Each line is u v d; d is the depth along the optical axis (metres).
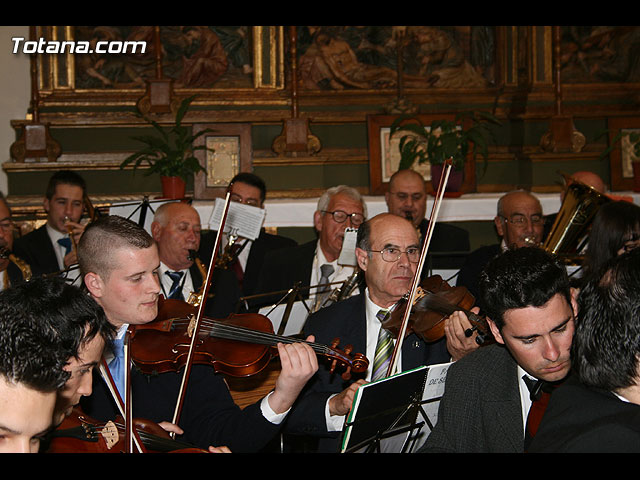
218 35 6.91
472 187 6.97
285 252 4.77
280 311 3.47
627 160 7.02
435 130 6.98
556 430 1.54
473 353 2.44
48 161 6.48
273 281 4.69
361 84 7.14
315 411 2.79
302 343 2.52
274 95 6.91
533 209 4.84
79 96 6.66
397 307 3.03
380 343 3.00
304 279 4.66
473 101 7.26
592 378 1.56
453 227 5.45
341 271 4.48
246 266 5.35
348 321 3.12
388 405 2.26
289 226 6.28
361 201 4.65
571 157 6.91
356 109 7.11
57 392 1.69
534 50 7.08
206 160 6.57
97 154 6.61
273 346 2.89
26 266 4.26
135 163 6.61
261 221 5.14
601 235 3.42
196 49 6.88
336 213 4.54
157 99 6.60
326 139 7.05
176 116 6.39
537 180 6.92
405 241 3.03
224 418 2.62
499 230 4.98
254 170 6.66
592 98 7.18
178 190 6.19
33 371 1.49
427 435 2.53
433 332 2.98
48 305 1.63
